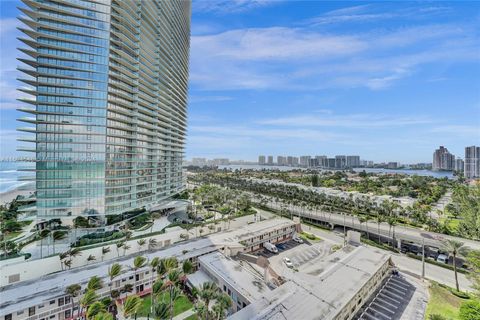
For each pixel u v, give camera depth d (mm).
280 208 97000
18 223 60812
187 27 127812
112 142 64312
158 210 89125
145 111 77250
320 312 27406
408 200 107688
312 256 55312
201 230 63219
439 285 40844
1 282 36344
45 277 34938
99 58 61719
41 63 57312
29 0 55688
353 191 133875
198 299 33375
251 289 34031
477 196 70625
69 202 58969
